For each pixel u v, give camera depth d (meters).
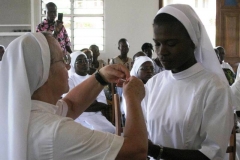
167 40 1.26
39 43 1.06
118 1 7.62
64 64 1.17
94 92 1.42
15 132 0.99
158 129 1.38
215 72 1.34
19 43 1.05
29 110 1.02
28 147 1.01
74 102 1.39
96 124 3.60
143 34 7.65
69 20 7.80
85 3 7.79
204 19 7.91
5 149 1.03
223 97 1.26
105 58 7.72
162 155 1.27
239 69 3.66
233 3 7.61
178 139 1.32
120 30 7.68
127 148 1.02
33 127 1.02
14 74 1.03
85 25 7.81
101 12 7.77
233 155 2.20
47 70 1.07
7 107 1.04
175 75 1.36
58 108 1.27
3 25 7.68
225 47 7.65
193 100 1.29
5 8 8.20
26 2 8.21
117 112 2.17
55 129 1.00
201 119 1.29
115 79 1.40
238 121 2.79
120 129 2.17
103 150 1.00
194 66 1.33
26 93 1.02
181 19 1.23
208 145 1.27
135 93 1.15
